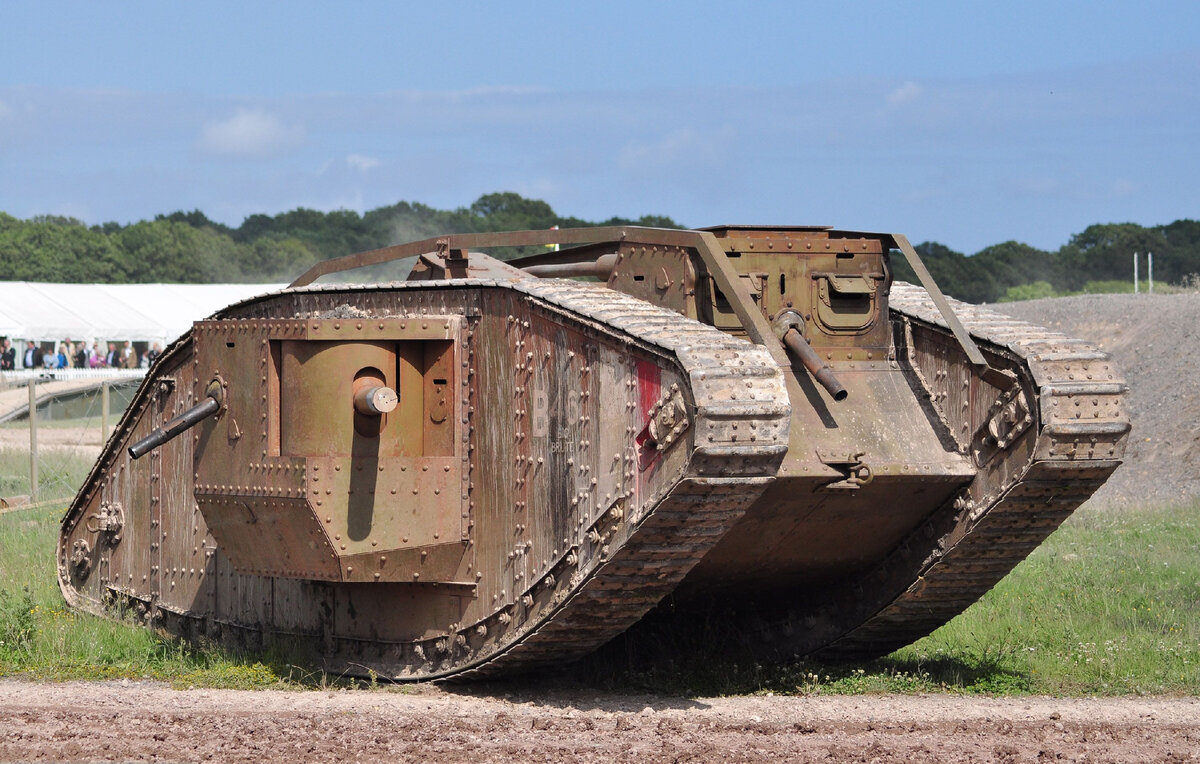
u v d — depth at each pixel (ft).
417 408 55.98
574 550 50.93
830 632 61.93
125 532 72.13
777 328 55.26
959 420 56.65
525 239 59.67
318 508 52.75
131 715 48.91
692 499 47.01
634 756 42.57
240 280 446.19
